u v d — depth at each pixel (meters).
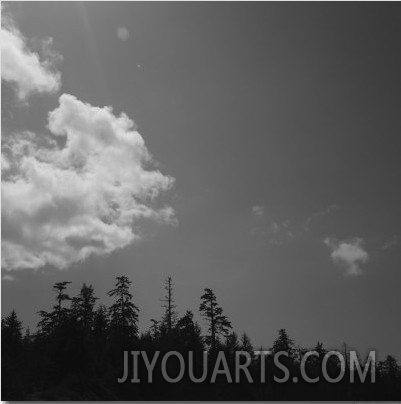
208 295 57.72
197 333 48.03
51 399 30.02
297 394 48.00
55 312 51.44
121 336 44.50
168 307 63.31
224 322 56.34
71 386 33.06
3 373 29.89
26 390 31.23
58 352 36.03
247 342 53.38
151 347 41.09
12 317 42.88
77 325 38.62
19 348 38.84
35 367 35.06
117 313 54.09
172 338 45.31
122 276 55.62
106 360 39.72
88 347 37.50
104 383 35.94
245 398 43.22
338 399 50.25
